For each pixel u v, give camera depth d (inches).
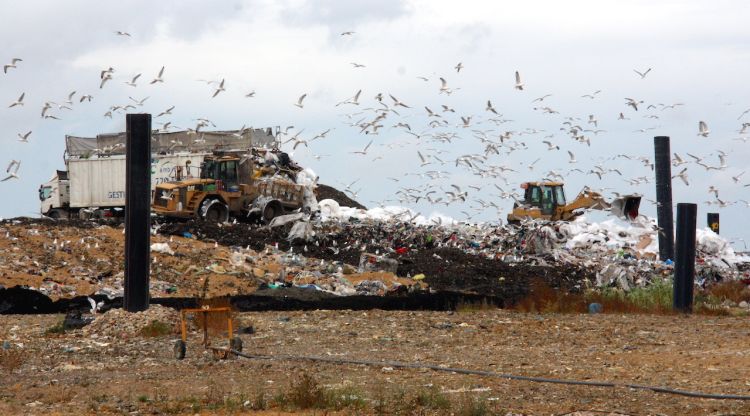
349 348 1551.4
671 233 3550.7
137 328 1699.1
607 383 1186.6
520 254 3577.8
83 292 2454.5
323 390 1139.9
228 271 2822.3
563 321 1968.5
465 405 1050.1
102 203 4399.6
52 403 1095.0
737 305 2554.1
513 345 1594.5
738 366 1337.4
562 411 1036.5
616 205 3548.2
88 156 4466.0
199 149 4281.5
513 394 1138.0
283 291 2401.6
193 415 1032.8
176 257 2967.5
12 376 1290.6
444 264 3275.1
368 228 3791.8
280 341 1630.2
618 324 1923.0
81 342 1614.2
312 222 3663.9
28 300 2101.4
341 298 2250.2
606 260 3380.9
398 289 2603.3
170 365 1371.8
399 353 1494.8
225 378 1259.8
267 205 4087.1
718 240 3754.9
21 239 3068.4
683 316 2132.1
